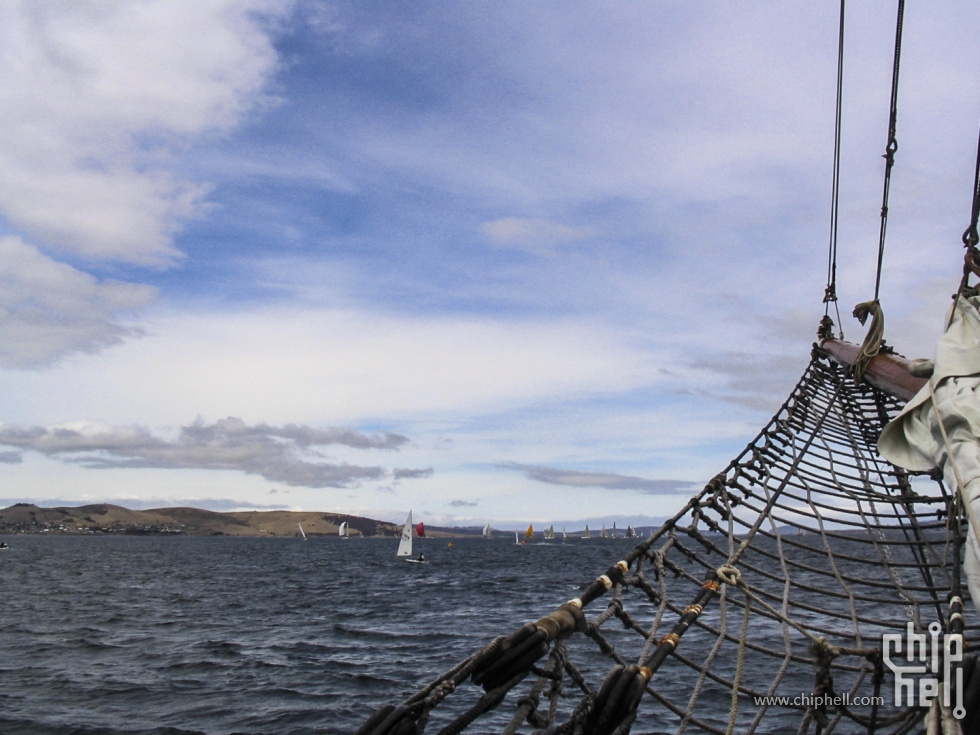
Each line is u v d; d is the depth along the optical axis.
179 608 39.38
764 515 8.10
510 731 3.69
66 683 20.12
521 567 85.00
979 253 5.88
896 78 8.71
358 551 155.75
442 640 27.48
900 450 5.92
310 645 26.36
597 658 19.70
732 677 17.22
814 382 11.81
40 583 57.75
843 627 21.77
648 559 6.36
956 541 5.55
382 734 3.24
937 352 5.56
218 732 15.75
